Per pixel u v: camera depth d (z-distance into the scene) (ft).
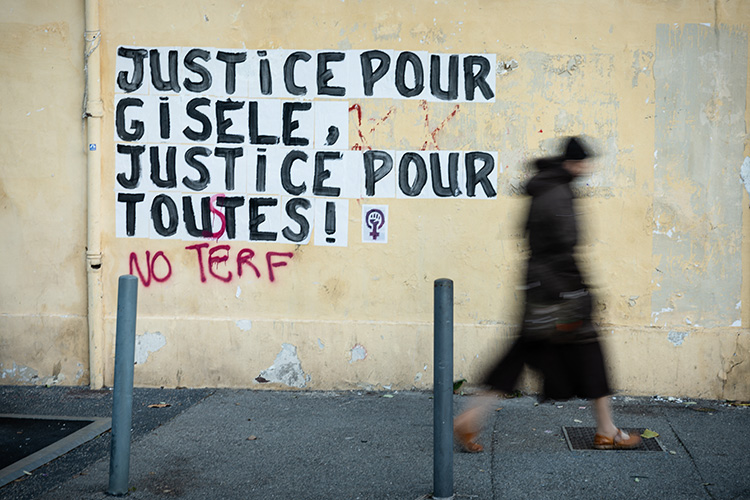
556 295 14.08
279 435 16.21
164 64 19.40
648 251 18.65
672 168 18.51
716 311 18.58
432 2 18.80
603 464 14.25
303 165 19.33
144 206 19.63
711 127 18.38
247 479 13.88
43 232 19.90
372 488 13.42
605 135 18.62
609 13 18.44
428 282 19.25
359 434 16.25
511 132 18.85
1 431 16.38
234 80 19.34
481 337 19.06
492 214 19.01
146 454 15.12
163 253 19.70
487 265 19.06
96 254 19.57
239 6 19.19
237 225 19.52
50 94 19.62
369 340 19.31
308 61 19.16
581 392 14.48
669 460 14.43
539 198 14.25
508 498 12.84
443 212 19.11
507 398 18.60
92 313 19.69
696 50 18.30
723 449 15.02
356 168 19.22
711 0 18.20
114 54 19.44
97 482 13.70
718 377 18.52
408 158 19.10
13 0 19.52
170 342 19.65
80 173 19.72
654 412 17.48
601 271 18.75
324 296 19.47
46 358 20.04
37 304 20.03
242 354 19.58
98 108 19.40
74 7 19.45
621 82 18.51
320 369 19.47
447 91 18.90
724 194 18.43
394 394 19.13
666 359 18.62
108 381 19.94
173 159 19.54
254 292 19.60
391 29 18.94
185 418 17.31
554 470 13.98
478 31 18.76
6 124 19.76
